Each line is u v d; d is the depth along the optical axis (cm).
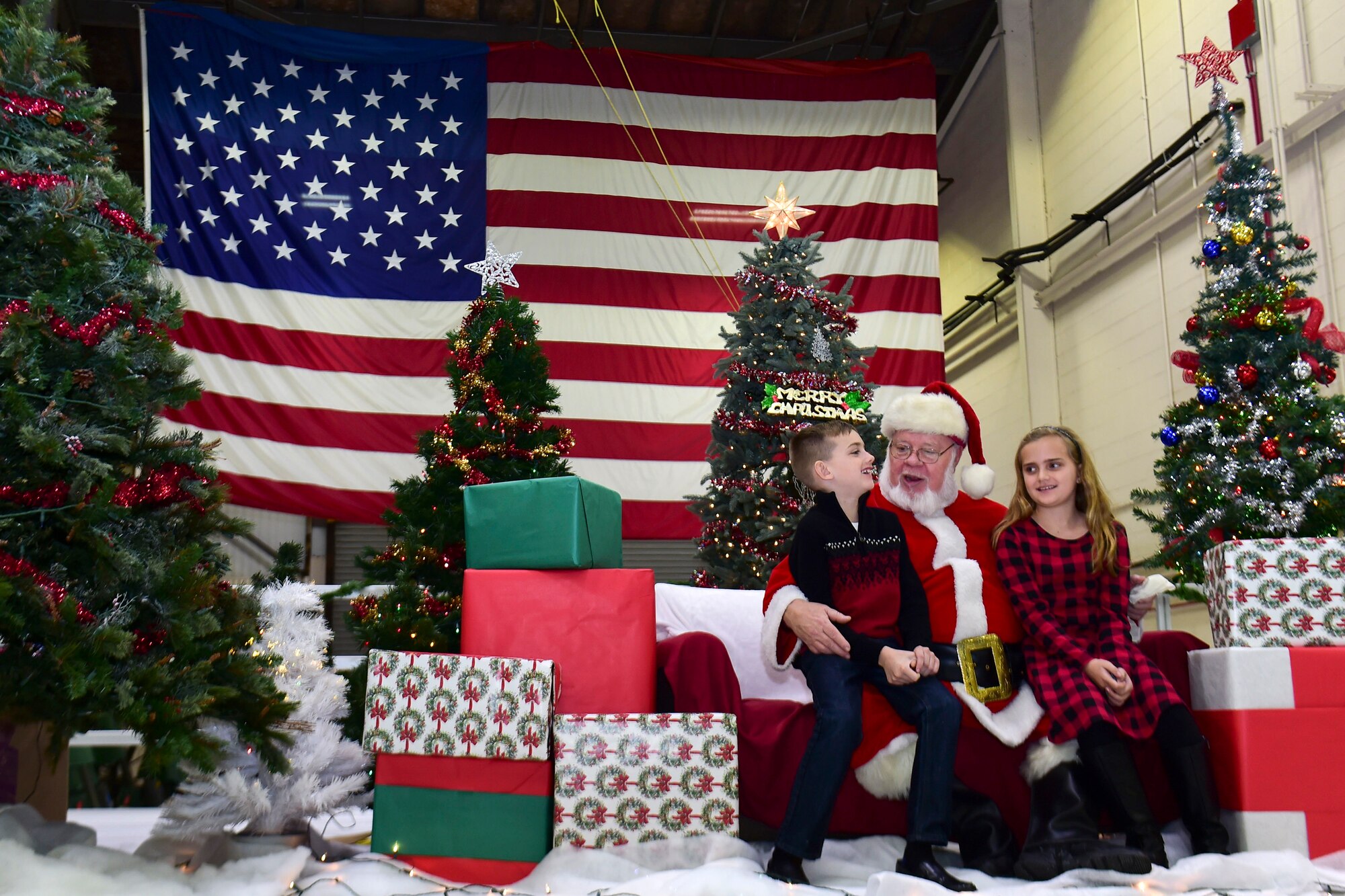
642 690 298
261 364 859
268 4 1063
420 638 412
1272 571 299
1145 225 841
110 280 281
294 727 300
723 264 966
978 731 297
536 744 275
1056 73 1030
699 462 907
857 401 536
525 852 275
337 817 452
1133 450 866
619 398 912
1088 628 298
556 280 931
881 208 1004
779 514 520
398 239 920
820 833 259
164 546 280
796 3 1088
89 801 527
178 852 288
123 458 284
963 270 1216
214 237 874
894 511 323
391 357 888
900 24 1091
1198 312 438
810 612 280
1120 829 276
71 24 983
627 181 973
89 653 246
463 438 469
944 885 243
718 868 247
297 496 838
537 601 304
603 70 1000
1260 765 280
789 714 306
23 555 255
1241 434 411
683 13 1106
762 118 1017
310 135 927
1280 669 284
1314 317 414
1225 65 448
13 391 251
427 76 969
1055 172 1028
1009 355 1079
